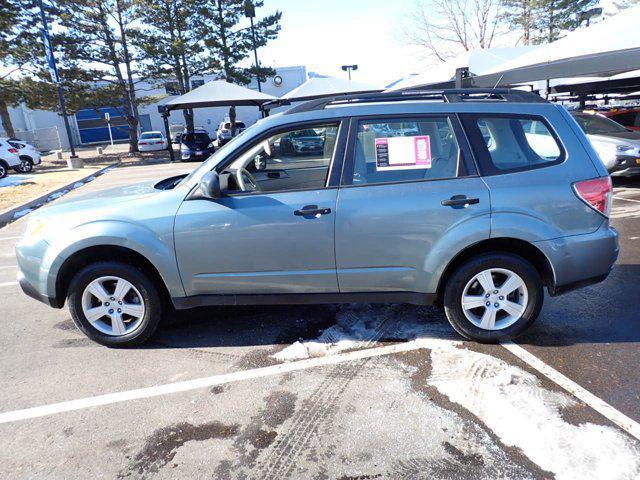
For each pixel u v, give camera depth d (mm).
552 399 2842
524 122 3422
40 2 19578
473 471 2320
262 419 2791
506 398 2869
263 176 3732
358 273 3418
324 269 3424
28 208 10891
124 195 3760
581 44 8492
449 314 3498
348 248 3357
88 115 40906
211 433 2686
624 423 2611
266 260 3410
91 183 15578
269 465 2426
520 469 2316
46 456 2557
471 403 2842
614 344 3477
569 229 3318
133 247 3391
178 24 24656
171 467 2439
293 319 4129
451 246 3293
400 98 3559
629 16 8281
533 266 3408
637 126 12102
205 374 3307
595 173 3361
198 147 22297
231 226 3361
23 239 3641
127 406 2969
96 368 3439
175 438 2658
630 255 5465
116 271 3516
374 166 3385
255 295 3539
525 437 2535
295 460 2449
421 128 3389
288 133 3492
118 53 25328
